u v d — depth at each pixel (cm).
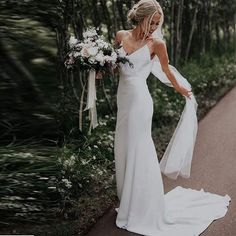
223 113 657
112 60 333
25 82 427
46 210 354
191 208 389
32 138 405
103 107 553
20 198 348
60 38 468
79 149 436
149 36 353
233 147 525
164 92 655
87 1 538
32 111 421
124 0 576
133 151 354
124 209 359
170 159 391
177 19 702
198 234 350
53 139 417
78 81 534
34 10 435
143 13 337
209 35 890
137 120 350
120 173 371
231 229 355
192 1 774
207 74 766
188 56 825
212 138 558
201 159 493
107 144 464
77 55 336
